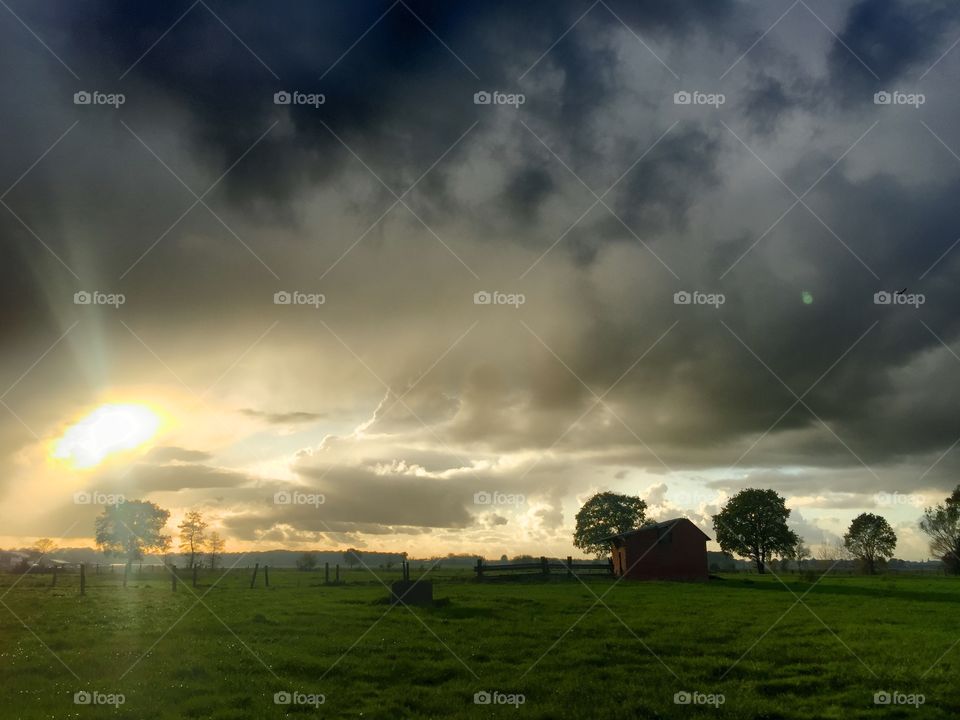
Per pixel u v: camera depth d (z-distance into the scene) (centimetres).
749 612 3653
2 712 1656
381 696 1836
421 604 3931
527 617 3347
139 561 11238
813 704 1786
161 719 1622
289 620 3138
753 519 10469
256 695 1820
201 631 2794
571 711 1705
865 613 3612
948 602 4312
